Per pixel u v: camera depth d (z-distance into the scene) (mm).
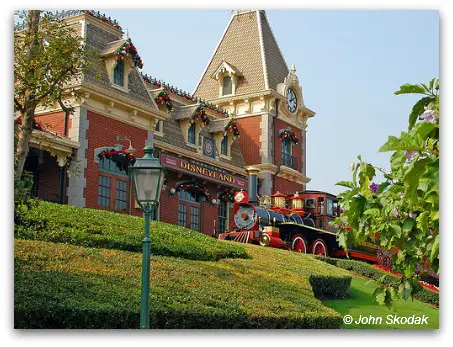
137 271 13555
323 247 29750
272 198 30594
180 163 28531
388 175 8172
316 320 14258
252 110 36750
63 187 22688
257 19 39375
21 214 15227
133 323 11055
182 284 13539
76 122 22953
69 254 13633
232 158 34969
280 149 37000
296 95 38781
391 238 8188
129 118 25234
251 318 12789
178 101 32438
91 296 11250
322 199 30359
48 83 16578
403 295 8859
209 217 31250
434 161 5980
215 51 39906
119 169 24766
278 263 19500
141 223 18797
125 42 24938
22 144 15086
